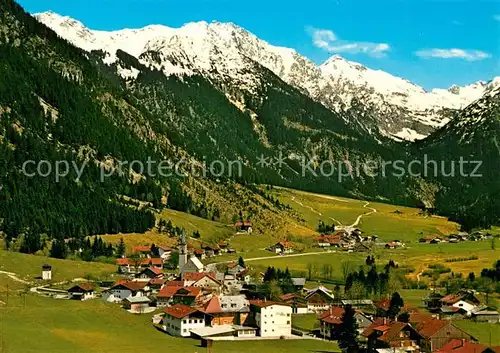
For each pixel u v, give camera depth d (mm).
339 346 180125
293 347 185125
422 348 178250
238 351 173125
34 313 193000
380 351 174500
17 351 151000
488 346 167250
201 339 185000
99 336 177875
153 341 180375
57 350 156875
